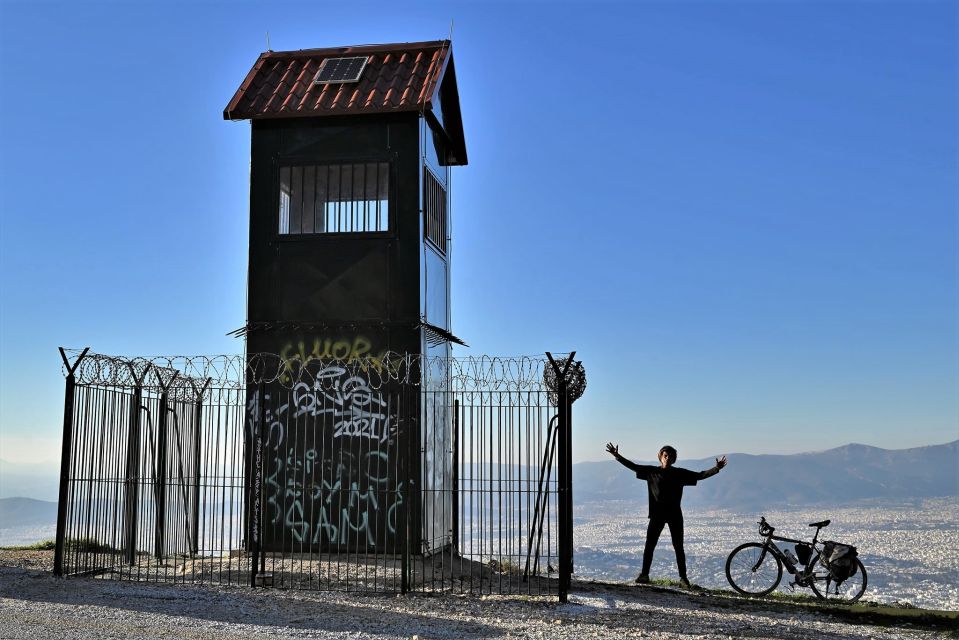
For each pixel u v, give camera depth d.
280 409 13.71
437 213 15.23
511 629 9.05
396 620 9.34
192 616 9.29
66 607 9.58
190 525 13.41
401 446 13.30
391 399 13.48
